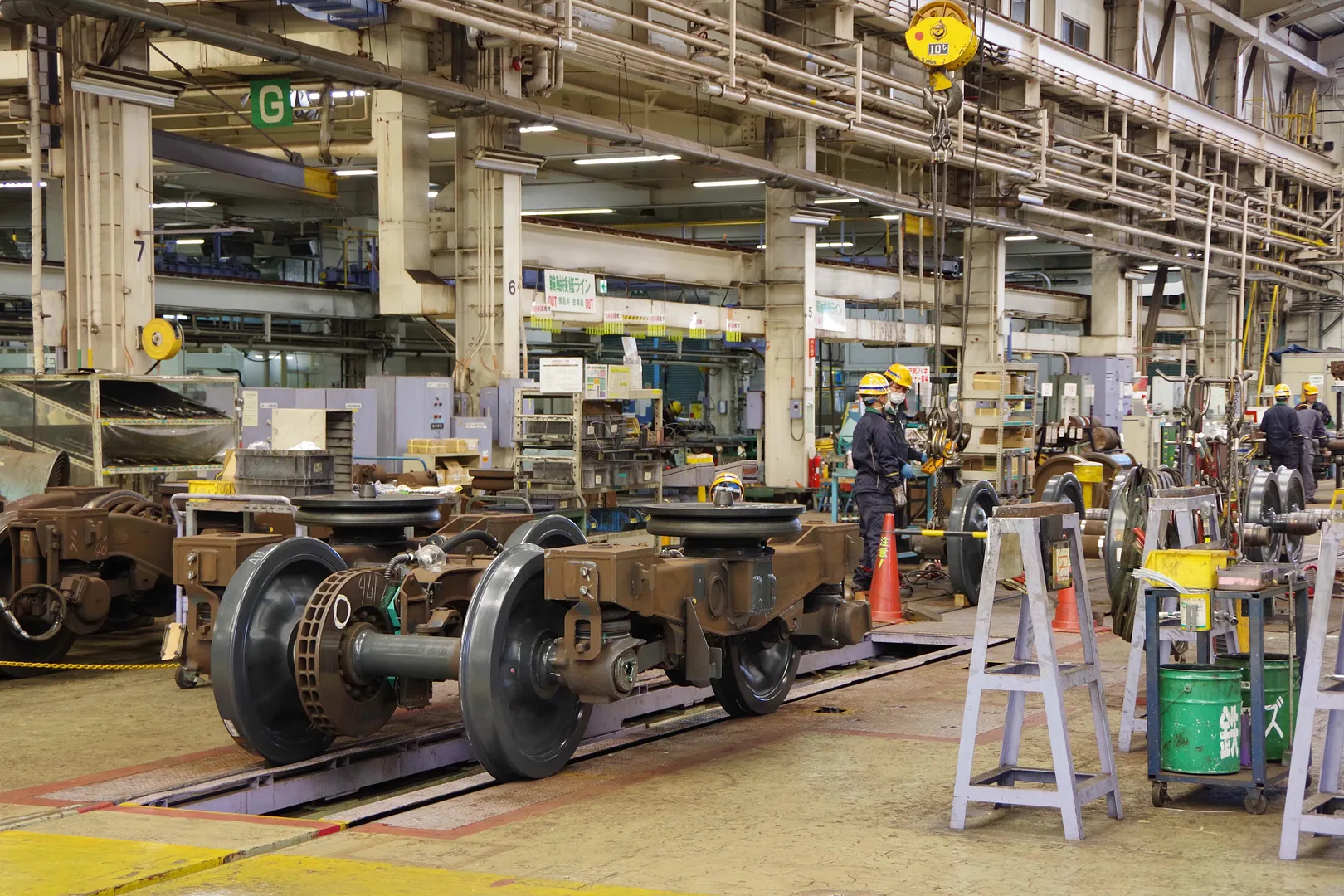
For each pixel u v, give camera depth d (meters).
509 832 5.04
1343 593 11.47
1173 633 5.67
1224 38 32.12
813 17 19.41
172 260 22.72
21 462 11.01
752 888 4.26
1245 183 31.59
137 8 11.69
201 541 6.81
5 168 19.31
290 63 13.23
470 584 7.09
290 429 10.96
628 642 5.87
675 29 16.38
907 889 4.24
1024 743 6.53
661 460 17.20
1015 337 26.86
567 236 18.88
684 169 25.44
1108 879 4.34
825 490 19.08
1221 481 10.91
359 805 6.21
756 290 22.06
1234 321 33.16
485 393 17.00
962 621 10.50
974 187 23.05
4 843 4.82
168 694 8.22
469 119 17.16
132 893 4.26
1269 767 5.49
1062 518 5.24
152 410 12.28
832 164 26.00
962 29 10.59
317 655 5.90
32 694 8.23
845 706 7.75
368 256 28.75
